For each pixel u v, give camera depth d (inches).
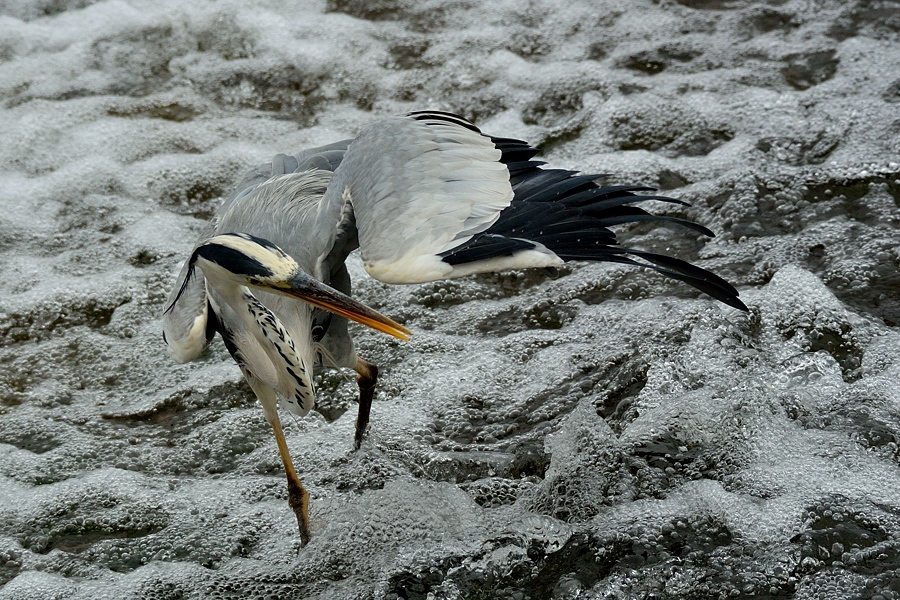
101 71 524.4
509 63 509.0
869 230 370.6
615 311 350.6
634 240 385.7
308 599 248.5
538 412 309.7
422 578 252.2
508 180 235.3
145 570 259.9
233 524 275.9
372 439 302.0
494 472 289.4
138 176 442.6
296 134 469.7
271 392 262.1
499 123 468.1
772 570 244.5
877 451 280.7
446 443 301.0
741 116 450.0
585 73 493.4
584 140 449.4
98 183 439.5
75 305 374.0
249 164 448.1
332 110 488.4
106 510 282.5
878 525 254.4
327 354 281.6
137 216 421.1
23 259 397.1
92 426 319.6
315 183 273.1
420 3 570.6
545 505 273.1
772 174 406.3
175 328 252.7
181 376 340.2
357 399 325.7
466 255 215.5
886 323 328.8
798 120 442.3
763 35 514.3
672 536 258.7
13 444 311.1
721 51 502.6
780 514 260.5
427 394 323.0
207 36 550.0
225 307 254.1
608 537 259.4
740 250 370.9
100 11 572.1
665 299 352.2
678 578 245.4
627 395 311.4
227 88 508.7
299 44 537.0
